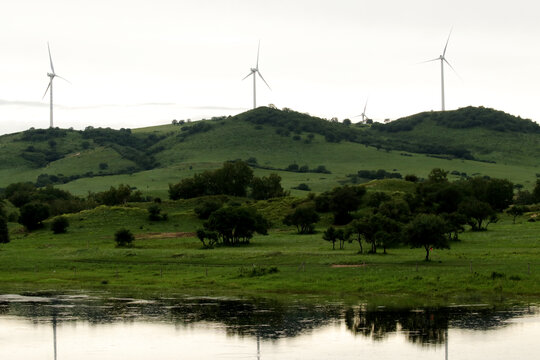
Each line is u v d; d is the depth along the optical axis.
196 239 142.12
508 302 65.88
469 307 63.72
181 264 100.69
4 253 123.38
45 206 170.50
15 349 52.38
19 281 91.12
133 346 52.47
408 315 60.84
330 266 90.06
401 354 48.47
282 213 179.25
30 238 156.25
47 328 59.22
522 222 154.00
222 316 62.47
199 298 73.31
